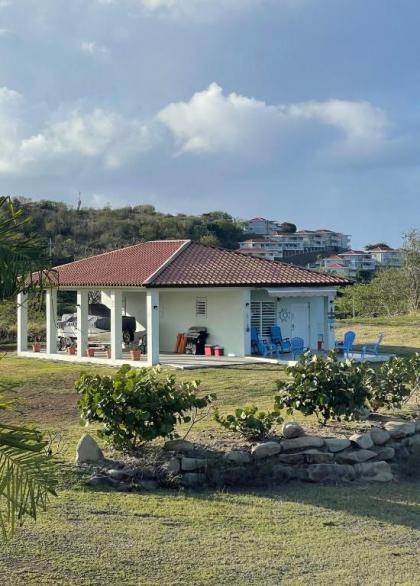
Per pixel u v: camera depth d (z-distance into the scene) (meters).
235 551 9.04
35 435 5.09
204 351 33.50
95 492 11.12
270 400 21.12
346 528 10.26
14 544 8.48
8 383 6.44
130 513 10.23
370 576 8.47
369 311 55.25
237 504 11.15
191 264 33.34
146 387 12.66
